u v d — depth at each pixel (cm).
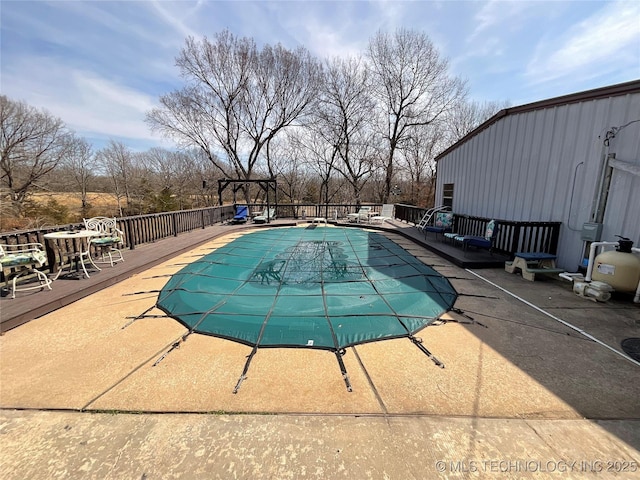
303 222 1232
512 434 163
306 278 464
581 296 374
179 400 193
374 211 1395
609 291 347
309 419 175
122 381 212
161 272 502
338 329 291
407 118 1709
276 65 1634
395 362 235
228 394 198
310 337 275
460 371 223
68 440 161
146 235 709
